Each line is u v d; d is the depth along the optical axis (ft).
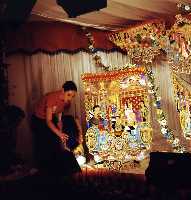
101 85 11.65
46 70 12.32
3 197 7.79
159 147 12.46
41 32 12.26
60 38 12.50
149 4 10.31
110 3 10.14
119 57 13.39
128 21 11.74
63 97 10.59
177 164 7.26
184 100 11.68
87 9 8.65
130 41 12.12
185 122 11.67
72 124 11.69
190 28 10.66
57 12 10.51
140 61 13.26
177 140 10.72
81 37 12.84
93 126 11.40
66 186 8.14
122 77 11.41
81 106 12.81
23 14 8.95
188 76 11.68
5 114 10.06
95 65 13.00
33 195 7.87
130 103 11.43
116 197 7.32
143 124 11.25
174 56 11.25
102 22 11.73
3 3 8.70
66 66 12.60
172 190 7.16
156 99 10.96
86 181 8.53
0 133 9.95
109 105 11.57
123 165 10.95
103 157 11.30
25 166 10.47
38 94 12.19
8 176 9.46
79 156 11.59
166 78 13.06
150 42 11.71
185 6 10.27
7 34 11.76
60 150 10.52
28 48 12.08
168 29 11.36
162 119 10.84
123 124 11.44
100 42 13.05
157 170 7.45
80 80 12.79
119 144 11.23
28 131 11.99
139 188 7.66
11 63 11.86
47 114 10.38
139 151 11.22
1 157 9.87
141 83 11.21
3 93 10.25
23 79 12.03
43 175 9.57
